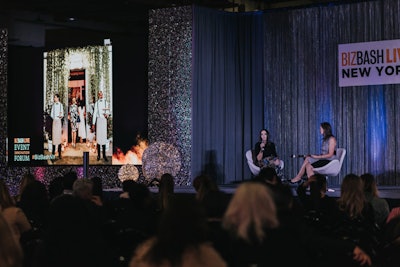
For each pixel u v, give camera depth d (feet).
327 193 34.35
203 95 42.37
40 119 49.03
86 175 42.57
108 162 46.96
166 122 42.47
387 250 14.47
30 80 49.42
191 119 41.60
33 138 49.19
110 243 16.08
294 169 43.11
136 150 46.16
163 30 42.70
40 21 51.49
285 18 43.47
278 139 43.57
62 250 12.29
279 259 10.62
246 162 44.27
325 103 42.24
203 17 42.42
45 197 19.74
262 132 41.22
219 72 43.37
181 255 9.05
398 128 40.42
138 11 50.55
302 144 42.83
